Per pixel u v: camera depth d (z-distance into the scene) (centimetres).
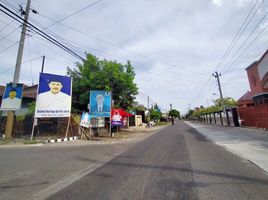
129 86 2595
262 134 1658
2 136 1686
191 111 14612
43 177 590
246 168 652
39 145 1343
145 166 701
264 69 1988
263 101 2189
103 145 1352
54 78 1677
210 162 741
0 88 2791
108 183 528
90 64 2295
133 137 1947
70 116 1744
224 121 3888
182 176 571
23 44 1609
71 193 460
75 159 856
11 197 439
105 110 1905
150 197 429
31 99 2736
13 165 745
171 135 1955
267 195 430
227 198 416
